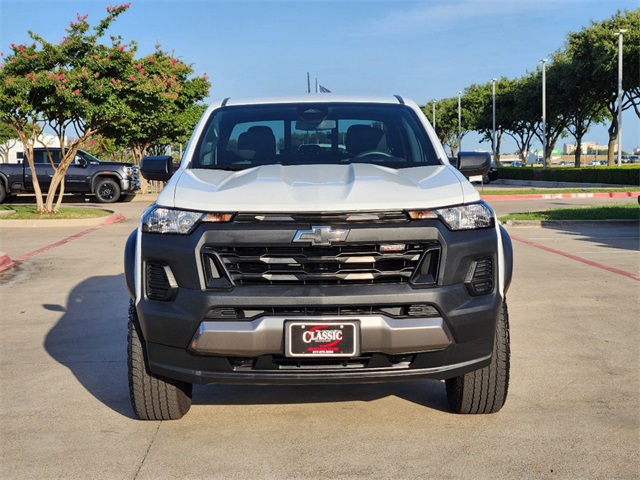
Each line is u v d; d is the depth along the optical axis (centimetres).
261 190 383
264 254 364
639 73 4353
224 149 479
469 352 379
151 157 487
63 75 1816
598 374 509
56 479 353
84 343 625
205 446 392
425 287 364
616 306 736
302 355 359
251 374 371
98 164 2741
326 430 412
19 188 2711
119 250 1254
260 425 423
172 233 377
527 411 436
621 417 423
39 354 590
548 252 1153
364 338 359
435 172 431
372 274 363
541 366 531
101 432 415
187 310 366
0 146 6669
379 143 480
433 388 488
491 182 5106
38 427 424
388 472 353
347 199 369
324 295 357
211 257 366
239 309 363
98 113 1906
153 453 383
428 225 367
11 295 854
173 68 3144
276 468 361
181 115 3284
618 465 356
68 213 1973
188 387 433
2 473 360
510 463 361
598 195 2803
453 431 406
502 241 402
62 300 817
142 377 407
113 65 1908
